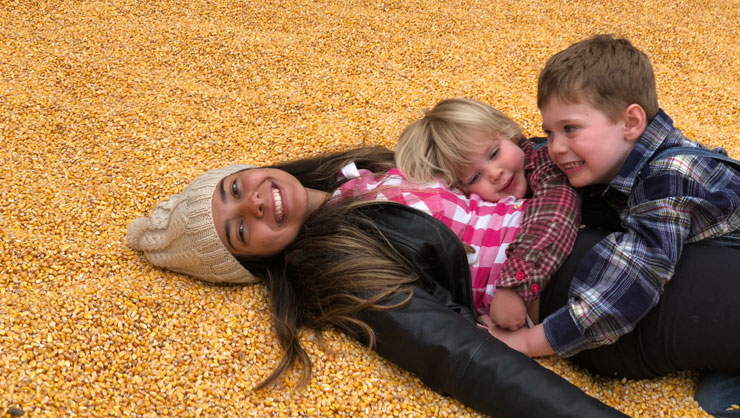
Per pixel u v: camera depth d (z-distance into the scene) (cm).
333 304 222
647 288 201
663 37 469
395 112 367
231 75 400
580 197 237
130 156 327
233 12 470
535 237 220
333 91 385
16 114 352
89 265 252
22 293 237
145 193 300
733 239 211
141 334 223
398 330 209
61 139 338
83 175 312
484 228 238
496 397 196
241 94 383
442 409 208
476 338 203
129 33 438
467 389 199
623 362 216
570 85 218
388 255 229
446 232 228
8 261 251
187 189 243
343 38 442
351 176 270
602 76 215
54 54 411
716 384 213
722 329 197
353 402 208
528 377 194
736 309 196
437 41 446
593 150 220
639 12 509
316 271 227
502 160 247
